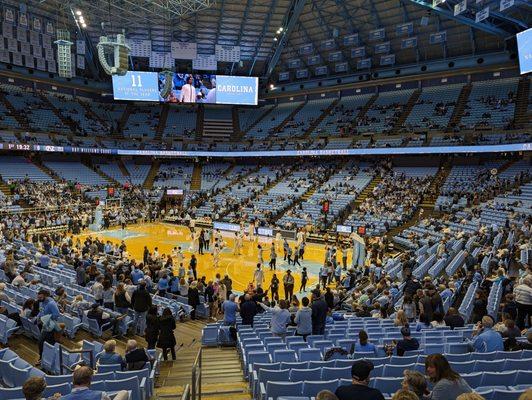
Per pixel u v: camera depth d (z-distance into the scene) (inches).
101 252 1051.3
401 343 326.0
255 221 1531.7
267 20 1777.8
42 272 708.0
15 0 1537.9
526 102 1571.1
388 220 1362.0
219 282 655.1
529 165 1427.2
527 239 820.0
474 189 1408.7
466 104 1720.0
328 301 543.2
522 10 1346.0
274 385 240.8
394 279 776.9
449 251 894.4
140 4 1578.5
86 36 1873.8
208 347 473.1
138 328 496.4
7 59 1780.3
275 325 413.1
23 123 1859.0
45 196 1616.6
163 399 302.2
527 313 404.8
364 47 1811.0
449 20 1583.4
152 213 1820.9
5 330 425.1
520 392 216.7
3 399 231.5
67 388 251.9
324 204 1425.9
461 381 169.8
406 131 1727.4
